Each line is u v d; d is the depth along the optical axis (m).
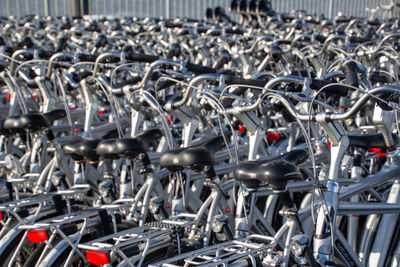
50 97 4.96
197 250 2.58
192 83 3.26
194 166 2.90
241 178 2.62
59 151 4.09
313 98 2.50
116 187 4.22
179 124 5.20
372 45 6.70
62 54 4.59
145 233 2.73
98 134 5.38
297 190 3.63
